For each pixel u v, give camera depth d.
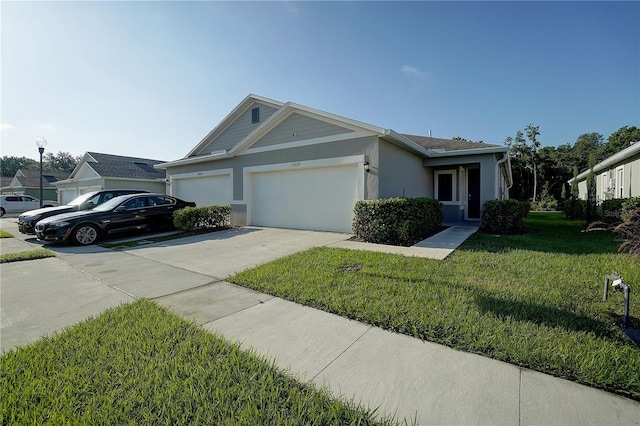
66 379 2.05
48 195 30.38
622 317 2.88
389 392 1.93
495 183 11.12
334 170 9.37
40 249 7.48
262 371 2.16
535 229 10.40
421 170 12.12
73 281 4.68
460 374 2.10
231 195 12.11
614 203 9.82
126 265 5.72
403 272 4.52
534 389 1.92
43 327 3.02
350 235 8.64
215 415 1.72
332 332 2.78
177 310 3.38
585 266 4.72
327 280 4.21
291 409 1.77
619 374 1.98
